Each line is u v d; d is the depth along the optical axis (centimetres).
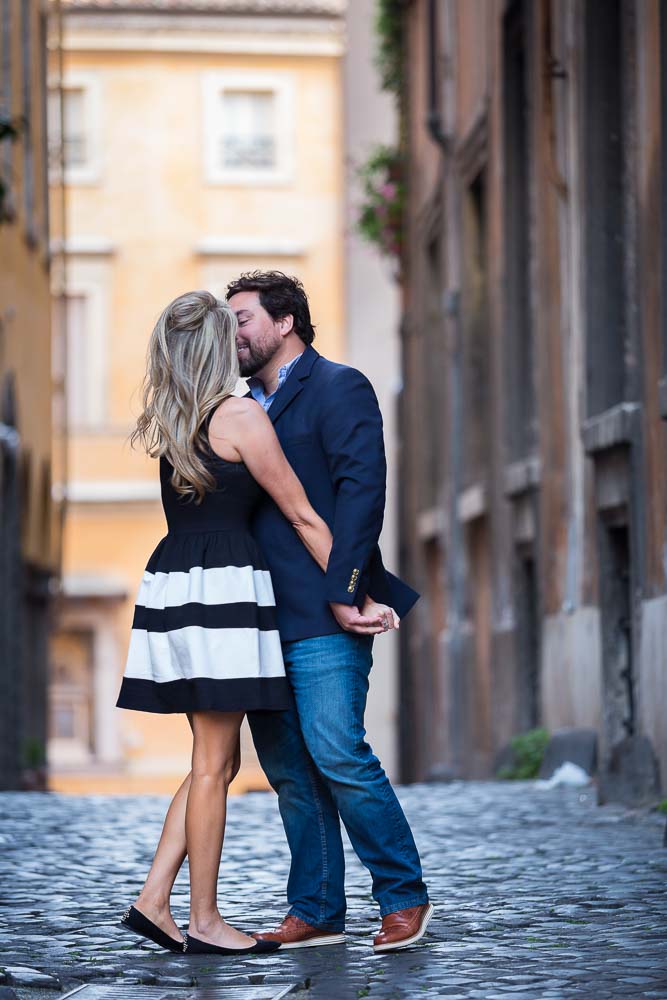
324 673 819
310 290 5538
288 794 851
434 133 3133
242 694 802
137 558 5397
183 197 5544
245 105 5575
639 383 1706
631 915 898
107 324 5491
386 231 3766
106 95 5531
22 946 838
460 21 3009
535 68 2303
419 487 3547
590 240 1966
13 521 3347
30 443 3731
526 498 2414
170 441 820
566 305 2127
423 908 826
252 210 5553
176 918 911
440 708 3344
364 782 818
